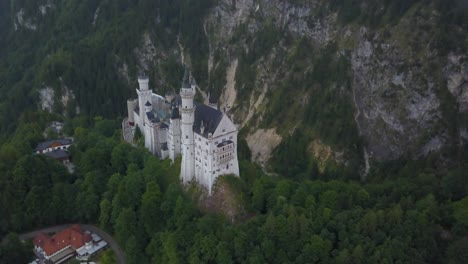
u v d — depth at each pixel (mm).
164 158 174000
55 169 169500
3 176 162625
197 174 154625
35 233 158750
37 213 158625
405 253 126438
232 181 150375
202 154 148750
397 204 139375
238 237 127750
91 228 161750
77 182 166000
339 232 129875
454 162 191500
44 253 146000
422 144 198875
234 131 150125
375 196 156875
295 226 128875
